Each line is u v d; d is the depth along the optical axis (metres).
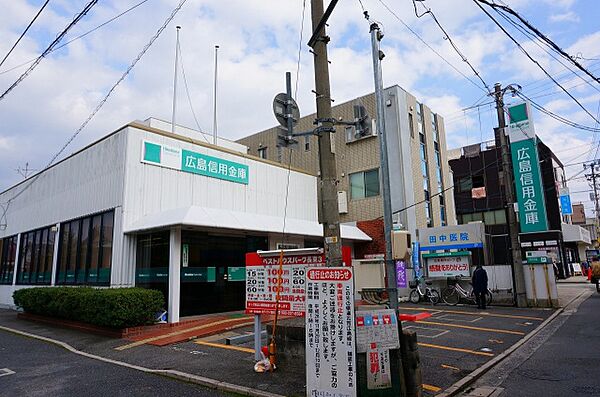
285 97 5.99
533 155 15.38
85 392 5.79
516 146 15.77
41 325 12.52
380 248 18.20
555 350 7.87
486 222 30.58
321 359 4.98
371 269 13.12
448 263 16.03
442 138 23.69
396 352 5.12
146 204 12.55
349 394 4.77
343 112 20.84
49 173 17.17
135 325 10.17
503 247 28.17
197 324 10.95
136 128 12.63
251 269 6.86
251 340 9.03
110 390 5.85
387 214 6.30
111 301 9.88
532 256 15.09
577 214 59.38
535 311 13.49
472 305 15.30
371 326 5.06
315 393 4.95
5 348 9.23
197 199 13.93
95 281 12.90
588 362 6.86
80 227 14.33
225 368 6.70
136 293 10.17
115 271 11.91
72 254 14.60
